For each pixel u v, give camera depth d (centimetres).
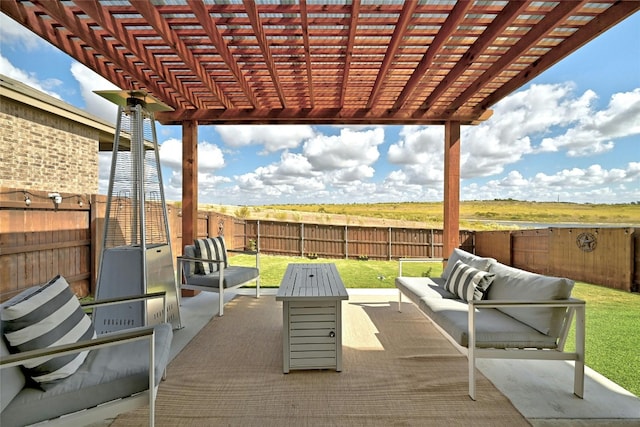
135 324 305
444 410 210
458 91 442
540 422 198
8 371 150
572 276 622
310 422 199
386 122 507
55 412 154
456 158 499
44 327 164
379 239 984
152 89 396
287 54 333
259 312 427
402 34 281
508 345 227
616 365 275
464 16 257
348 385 242
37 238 393
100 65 338
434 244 970
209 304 465
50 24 270
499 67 348
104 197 501
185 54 322
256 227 1036
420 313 423
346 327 371
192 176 489
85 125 686
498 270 309
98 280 310
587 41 288
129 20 278
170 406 215
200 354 297
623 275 534
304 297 256
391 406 215
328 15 273
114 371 172
